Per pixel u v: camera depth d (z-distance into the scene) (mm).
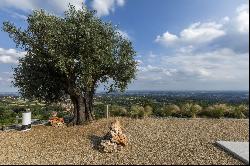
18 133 20141
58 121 22984
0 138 18812
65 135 18922
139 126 20203
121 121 22062
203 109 28422
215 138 16922
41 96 23875
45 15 22078
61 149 16094
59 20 22312
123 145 15805
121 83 23844
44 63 22266
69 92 22703
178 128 19672
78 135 18703
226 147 14508
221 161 13031
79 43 21125
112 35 23344
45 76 22562
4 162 13992
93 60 21656
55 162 13805
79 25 21516
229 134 17859
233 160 13062
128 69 23750
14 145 17234
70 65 21219
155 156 14195
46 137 18703
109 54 22188
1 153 15734
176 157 13891
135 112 27578
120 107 29500
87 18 22031
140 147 15711
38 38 21859
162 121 22188
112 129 15969
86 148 16031
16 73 23328
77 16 22031
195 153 14281
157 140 16781
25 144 17375
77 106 23094
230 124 20984
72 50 21484
